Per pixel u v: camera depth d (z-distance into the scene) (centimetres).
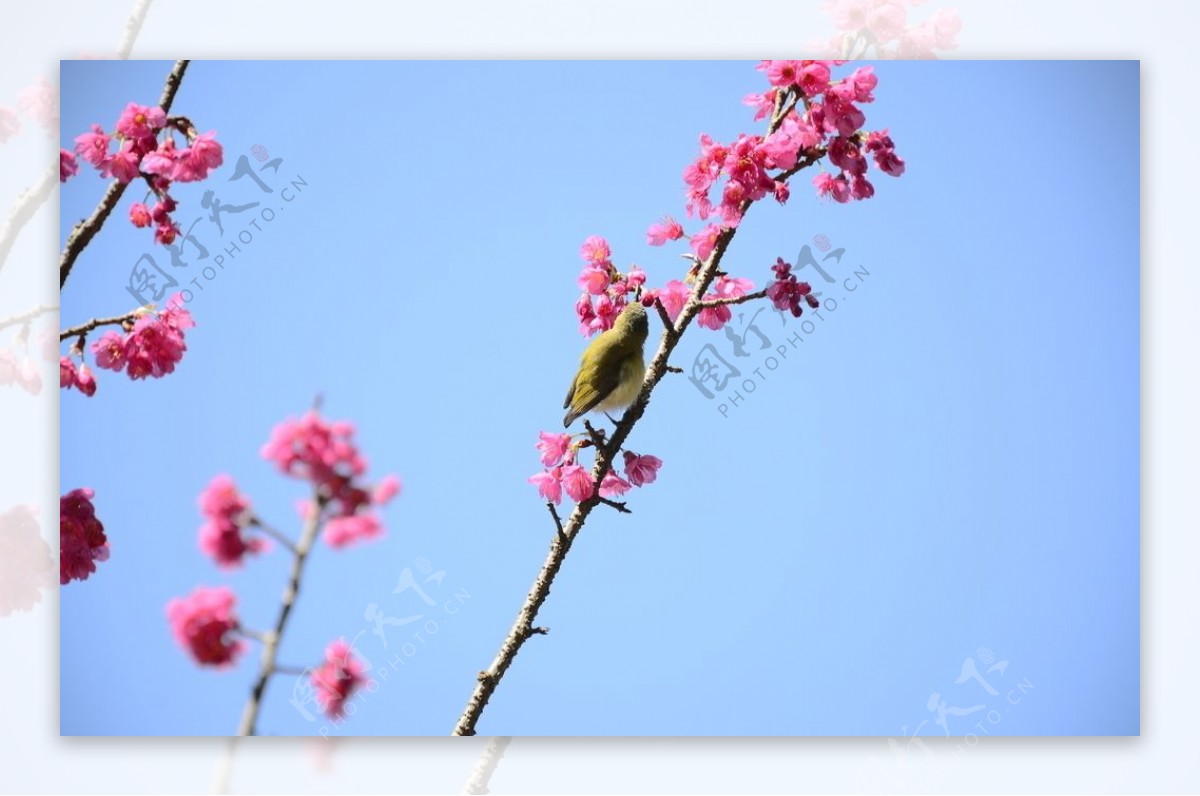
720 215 683
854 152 690
